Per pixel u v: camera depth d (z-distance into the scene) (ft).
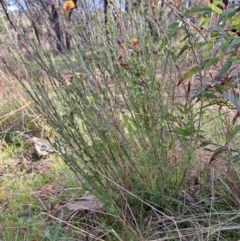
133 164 4.94
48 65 4.88
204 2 5.31
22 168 7.98
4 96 11.19
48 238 4.80
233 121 5.00
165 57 4.92
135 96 4.74
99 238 4.52
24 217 5.63
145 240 4.43
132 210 5.14
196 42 5.15
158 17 4.76
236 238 4.42
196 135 5.01
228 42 4.65
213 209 4.68
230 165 5.23
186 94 4.95
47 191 6.50
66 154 4.96
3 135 9.90
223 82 4.95
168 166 5.09
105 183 5.14
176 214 4.94
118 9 4.83
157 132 4.85
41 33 4.71
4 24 4.67
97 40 4.73
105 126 4.70
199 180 5.49
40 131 9.68
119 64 4.54
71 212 5.43
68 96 4.76
